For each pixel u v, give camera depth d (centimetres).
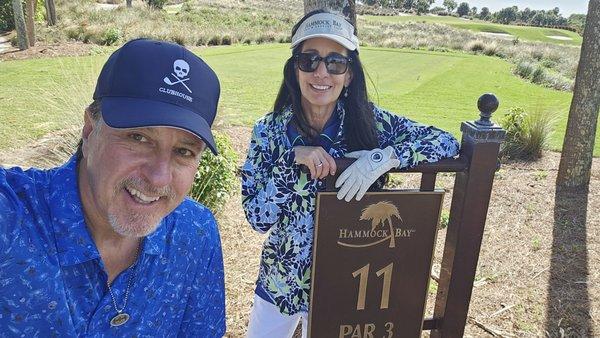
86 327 120
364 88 194
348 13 345
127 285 125
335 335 211
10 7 1827
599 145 737
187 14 2869
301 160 179
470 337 306
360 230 195
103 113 112
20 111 699
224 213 455
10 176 114
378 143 200
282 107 200
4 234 104
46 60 1159
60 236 112
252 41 2061
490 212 498
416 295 210
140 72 114
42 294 109
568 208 508
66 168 117
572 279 377
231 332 297
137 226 117
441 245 424
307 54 183
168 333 141
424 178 197
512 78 1404
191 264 139
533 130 671
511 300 347
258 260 381
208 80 123
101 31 1642
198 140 120
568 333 313
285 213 199
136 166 114
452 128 784
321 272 199
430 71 1442
